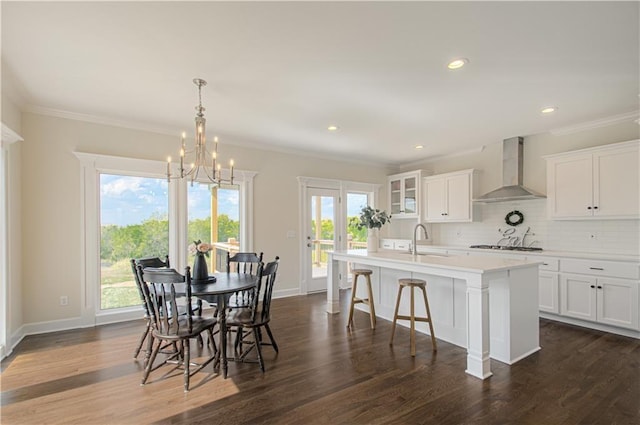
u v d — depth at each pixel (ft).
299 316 13.82
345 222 20.24
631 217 11.67
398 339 11.05
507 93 10.35
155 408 6.97
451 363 9.15
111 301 13.12
